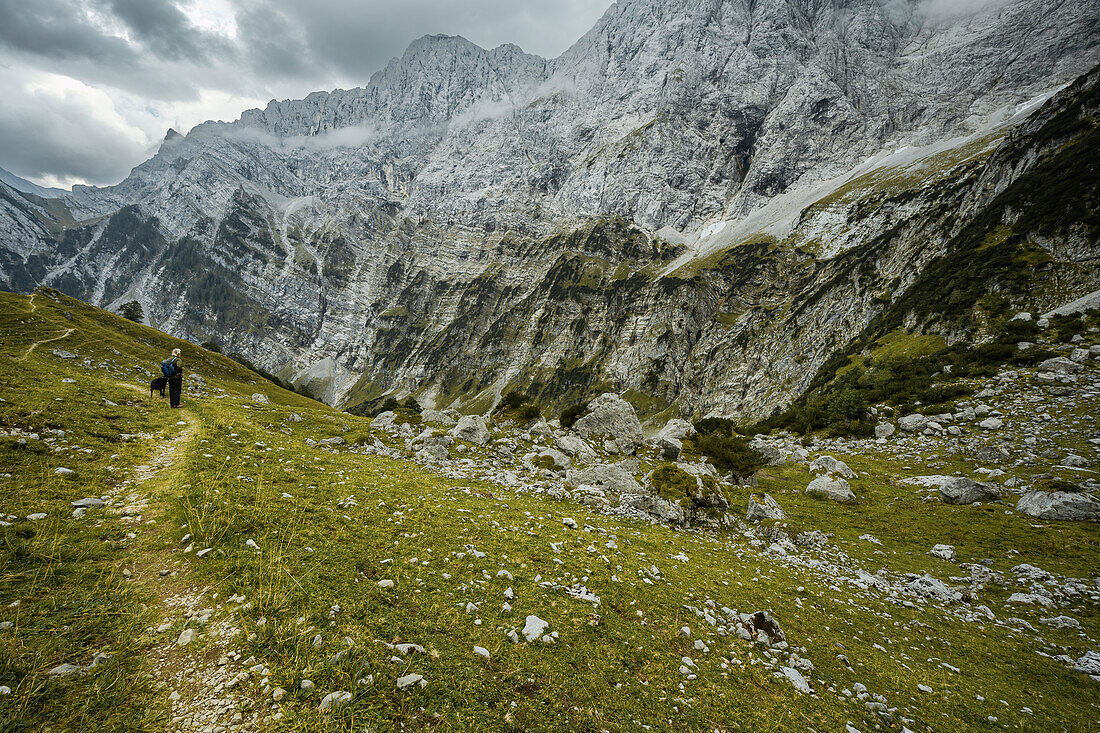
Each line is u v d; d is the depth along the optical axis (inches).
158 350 2989.7
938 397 2682.1
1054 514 1347.2
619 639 446.3
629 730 330.0
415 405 4948.3
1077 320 2898.6
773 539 1179.3
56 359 1916.8
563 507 964.0
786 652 528.7
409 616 390.9
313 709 272.5
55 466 541.3
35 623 296.8
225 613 345.4
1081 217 3784.5
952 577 1091.9
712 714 374.3
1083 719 536.4
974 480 1665.8
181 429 839.1
